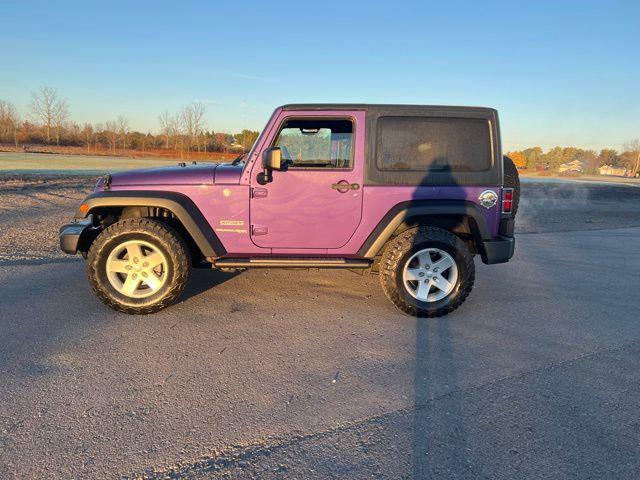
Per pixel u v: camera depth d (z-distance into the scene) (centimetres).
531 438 247
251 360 334
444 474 217
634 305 489
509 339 387
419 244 417
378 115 418
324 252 436
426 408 275
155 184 419
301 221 426
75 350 342
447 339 384
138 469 216
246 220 424
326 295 493
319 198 422
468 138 426
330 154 425
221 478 211
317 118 417
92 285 407
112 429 246
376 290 516
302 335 383
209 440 239
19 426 247
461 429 254
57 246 685
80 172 2228
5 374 302
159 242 405
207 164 495
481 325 419
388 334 391
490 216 432
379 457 228
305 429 250
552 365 338
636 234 1015
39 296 459
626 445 242
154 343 359
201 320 411
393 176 422
